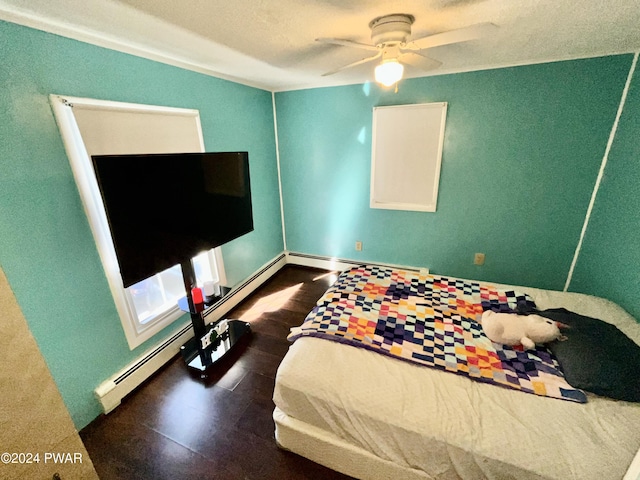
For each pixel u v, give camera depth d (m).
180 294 2.30
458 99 2.39
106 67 1.55
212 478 1.37
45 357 1.41
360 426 1.22
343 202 3.19
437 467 1.12
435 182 2.68
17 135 1.24
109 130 1.56
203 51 1.74
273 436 1.55
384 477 1.25
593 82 2.02
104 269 1.63
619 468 0.95
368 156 2.90
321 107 2.91
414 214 2.89
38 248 1.34
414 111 2.55
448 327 1.69
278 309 2.73
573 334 1.44
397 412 1.18
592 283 2.15
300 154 3.19
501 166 2.44
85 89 1.47
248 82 2.65
